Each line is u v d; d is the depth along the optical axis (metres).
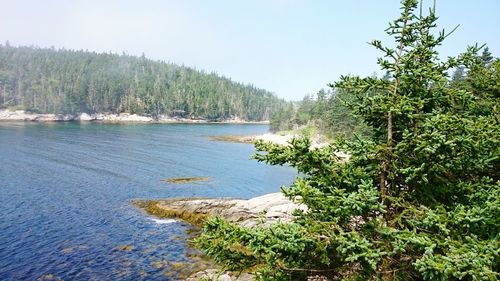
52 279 21.62
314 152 7.31
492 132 7.77
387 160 7.14
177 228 31.58
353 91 7.86
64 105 179.25
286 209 30.66
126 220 33.22
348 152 7.64
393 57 7.37
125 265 23.80
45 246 26.45
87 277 22.03
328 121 92.06
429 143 6.48
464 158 7.03
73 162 61.38
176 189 46.31
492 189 6.86
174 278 22.05
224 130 161.12
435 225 6.37
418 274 6.62
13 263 23.50
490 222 6.06
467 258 5.32
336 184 7.40
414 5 7.13
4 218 32.19
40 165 57.50
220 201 35.94
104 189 44.31
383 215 7.11
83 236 28.73
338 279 7.00
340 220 6.98
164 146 89.75
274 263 6.77
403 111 6.97
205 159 72.69
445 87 7.56
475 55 7.56
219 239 7.38
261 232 6.79
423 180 6.90
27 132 106.00
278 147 7.64
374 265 5.81
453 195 7.35
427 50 7.13
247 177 57.31
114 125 156.75
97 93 195.38
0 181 46.06
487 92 10.88
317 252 6.77
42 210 34.97
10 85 197.12
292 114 142.25
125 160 66.12
